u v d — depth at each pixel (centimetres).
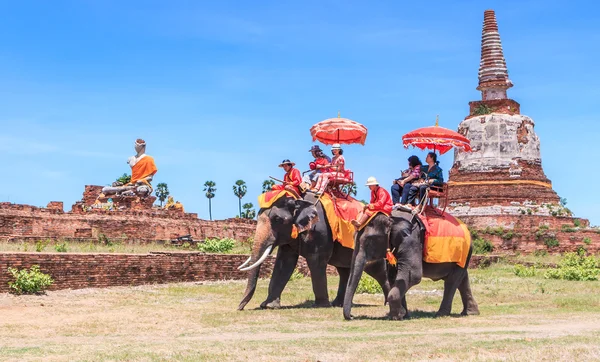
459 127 7250
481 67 7381
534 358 1273
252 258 2184
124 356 1313
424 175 2053
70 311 2092
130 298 2462
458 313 2194
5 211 4206
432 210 2072
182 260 3109
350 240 2283
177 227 4919
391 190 2070
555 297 2731
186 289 2798
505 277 4050
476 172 6956
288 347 1408
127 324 1823
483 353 1332
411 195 2019
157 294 2605
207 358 1296
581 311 2244
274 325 1800
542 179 6994
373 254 1892
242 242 4962
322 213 2252
